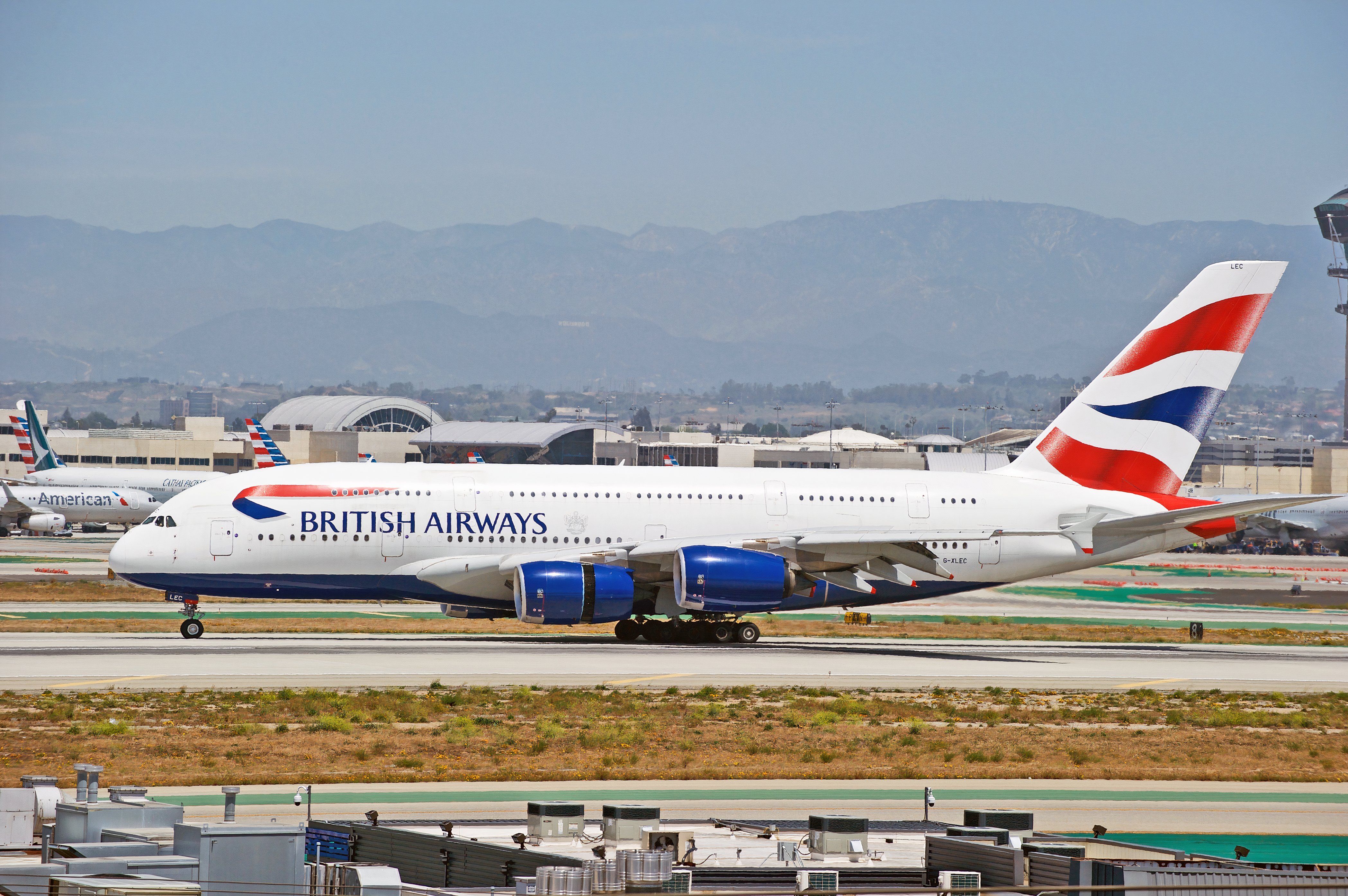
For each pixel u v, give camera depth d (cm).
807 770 12750
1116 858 7931
